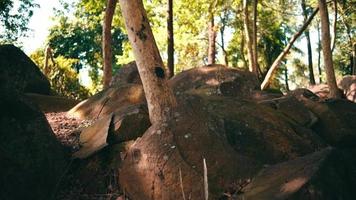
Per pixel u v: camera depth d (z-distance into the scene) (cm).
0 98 613
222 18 2678
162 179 595
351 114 845
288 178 523
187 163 597
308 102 869
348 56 3466
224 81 1200
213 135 633
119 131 720
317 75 4125
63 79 1950
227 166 596
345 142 817
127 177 634
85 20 3309
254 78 1241
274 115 734
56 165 648
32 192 605
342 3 2647
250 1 2602
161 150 612
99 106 1006
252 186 559
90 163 689
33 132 626
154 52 695
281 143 674
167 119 653
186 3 2142
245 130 672
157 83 688
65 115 1036
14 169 591
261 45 3512
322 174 503
